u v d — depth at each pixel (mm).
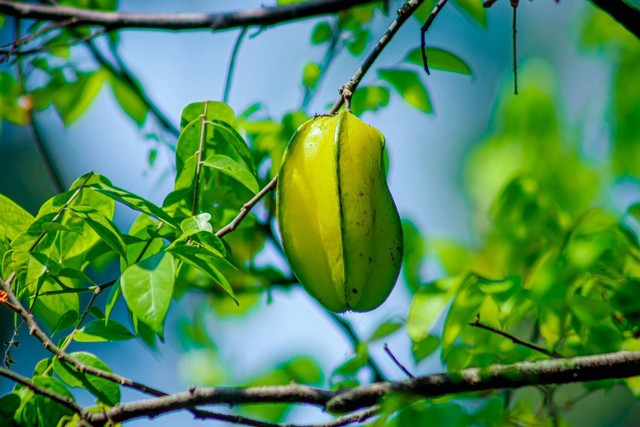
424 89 5480
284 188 3748
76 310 4262
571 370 3752
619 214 6316
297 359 5688
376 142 3775
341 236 3600
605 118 7320
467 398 4520
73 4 6543
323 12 5391
